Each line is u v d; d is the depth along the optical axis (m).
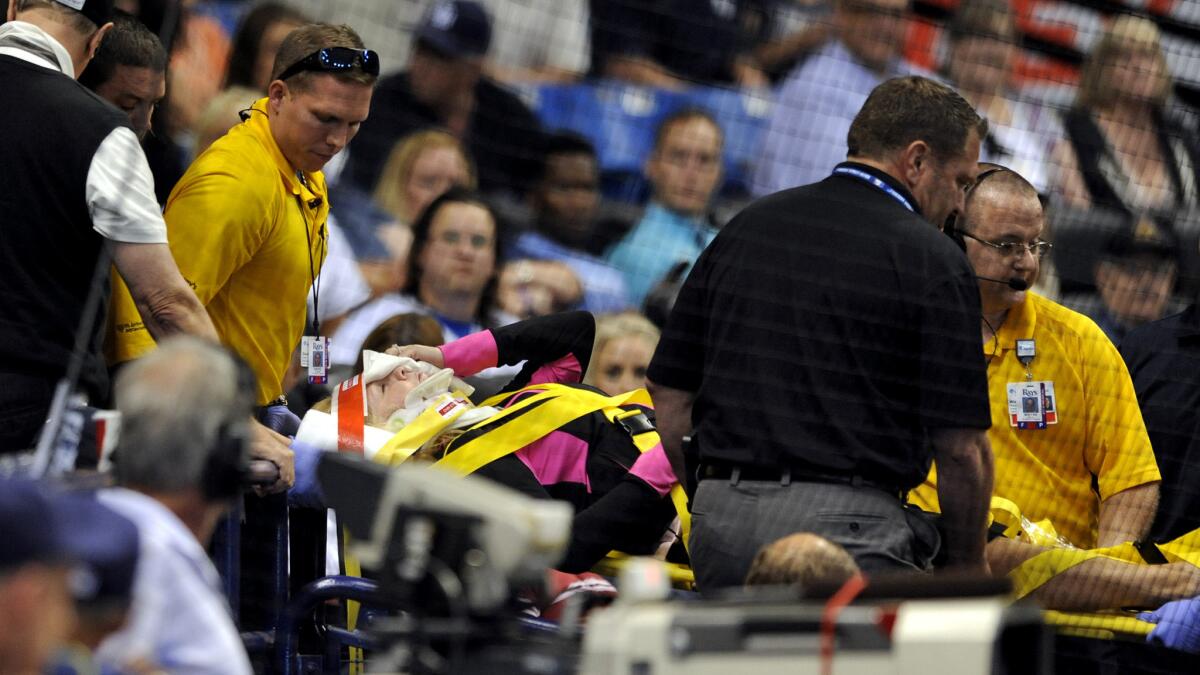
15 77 14.42
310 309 22.61
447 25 24.70
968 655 8.30
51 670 8.35
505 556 9.23
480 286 23.38
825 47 26.97
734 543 14.17
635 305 24.78
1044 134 26.89
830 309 14.16
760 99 26.72
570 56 25.97
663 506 16.44
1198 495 18.84
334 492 9.80
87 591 8.50
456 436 17.11
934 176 14.67
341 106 16.94
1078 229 25.00
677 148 25.80
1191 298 24.34
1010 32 27.16
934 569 15.01
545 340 18.61
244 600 16.09
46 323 14.26
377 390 17.59
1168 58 27.09
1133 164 26.64
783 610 8.76
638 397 18.03
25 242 14.15
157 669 9.38
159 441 9.81
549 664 9.20
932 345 13.95
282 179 17.16
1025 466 17.97
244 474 10.17
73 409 12.39
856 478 14.02
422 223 23.30
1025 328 17.89
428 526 9.43
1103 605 16.31
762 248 14.60
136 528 8.79
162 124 21.36
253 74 22.25
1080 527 18.11
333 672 16.39
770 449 14.13
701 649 8.65
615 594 15.67
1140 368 19.52
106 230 14.27
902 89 14.70
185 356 10.08
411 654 9.42
